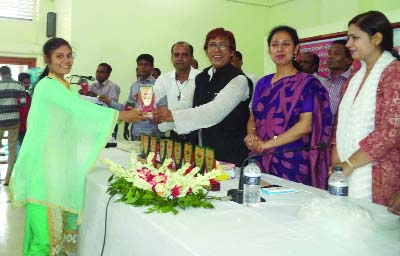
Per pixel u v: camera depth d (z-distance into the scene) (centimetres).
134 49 529
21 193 186
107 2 508
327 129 196
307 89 192
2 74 443
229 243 105
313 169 194
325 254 99
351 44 164
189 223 122
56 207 190
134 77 533
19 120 453
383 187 155
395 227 118
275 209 139
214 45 230
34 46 604
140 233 129
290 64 203
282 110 196
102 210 166
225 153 230
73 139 193
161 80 298
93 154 192
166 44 549
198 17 566
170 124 255
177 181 141
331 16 513
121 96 526
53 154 190
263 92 208
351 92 171
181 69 282
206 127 223
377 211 135
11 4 593
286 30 199
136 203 139
